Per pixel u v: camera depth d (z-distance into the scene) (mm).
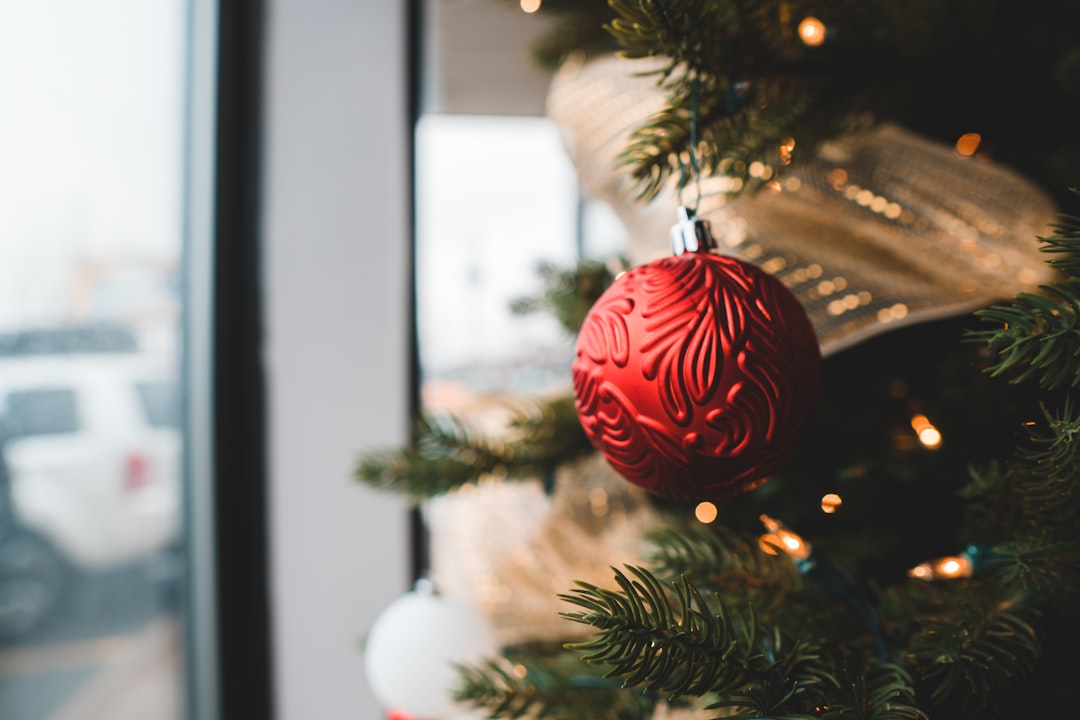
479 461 549
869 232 456
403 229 926
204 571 962
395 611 558
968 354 427
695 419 329
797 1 411
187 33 919
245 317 926
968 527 393
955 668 323
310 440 933
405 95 915
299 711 947
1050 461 318
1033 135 512
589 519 593
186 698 986
